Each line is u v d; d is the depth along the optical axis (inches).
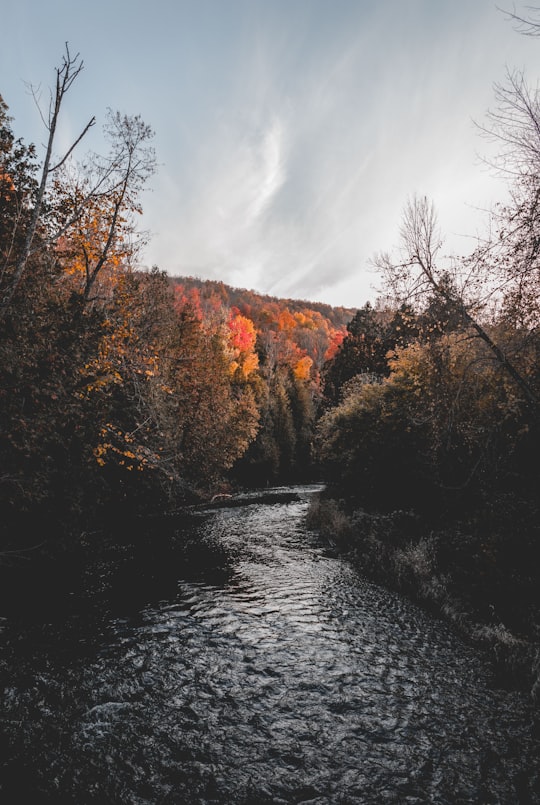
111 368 530.9
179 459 972.6
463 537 470.6
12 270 435.2
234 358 2240.4
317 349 3850.9
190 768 181.6
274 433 2207.2
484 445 478.9
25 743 194.5
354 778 175.9
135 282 767.7
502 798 165.9
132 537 646.5
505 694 240.8
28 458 418.0
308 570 477.4
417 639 312.2
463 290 398.0
